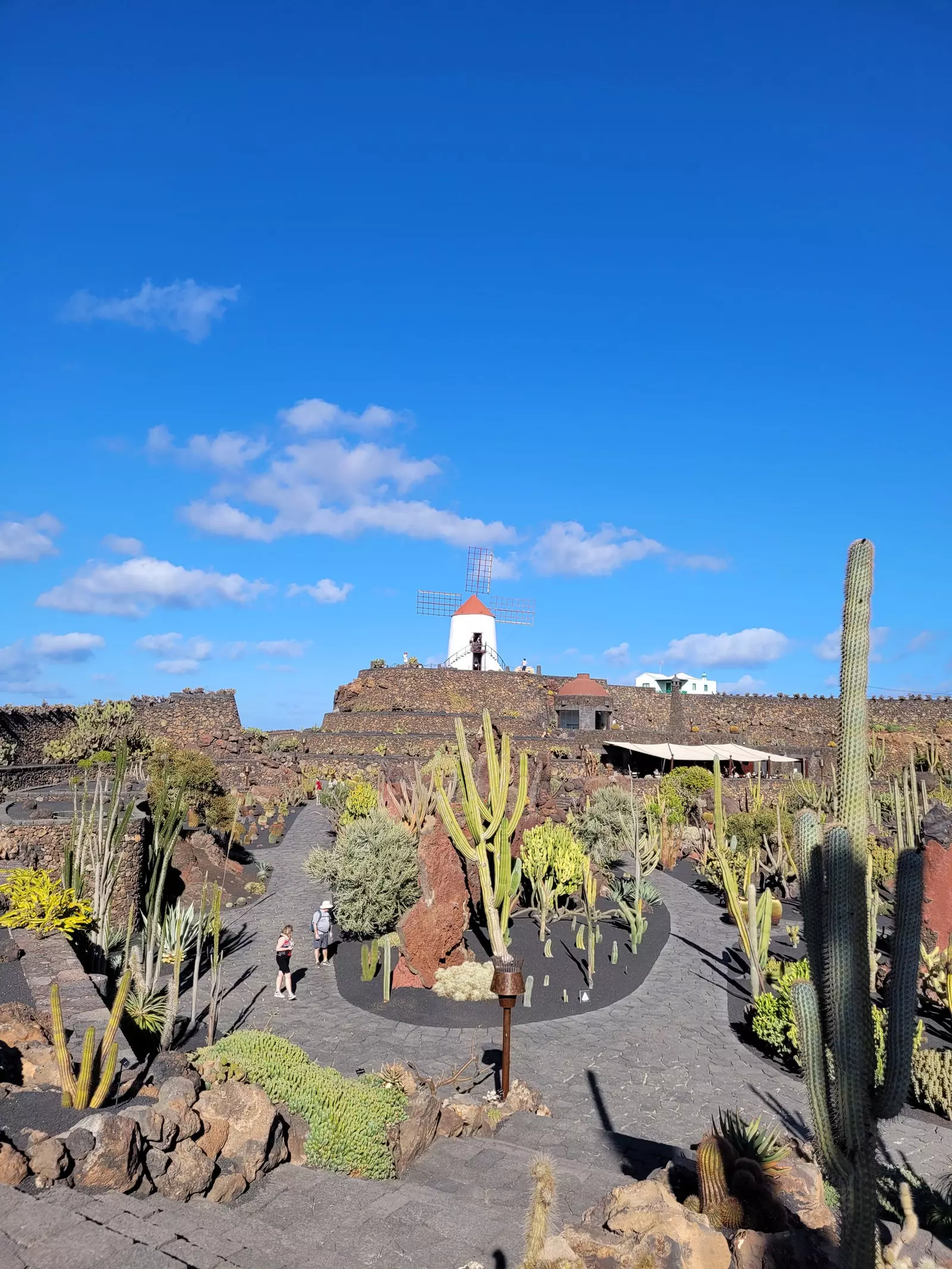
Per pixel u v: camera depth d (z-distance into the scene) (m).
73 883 15.62
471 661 77.88
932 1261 5.38
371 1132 7.73
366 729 61.72
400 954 18.45
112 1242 4.71
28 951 12.11
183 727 54.69
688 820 40.69
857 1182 4.34
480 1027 14.88
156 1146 6.21
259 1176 6.88
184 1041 13.44
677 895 27.77
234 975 17.80
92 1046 6.71
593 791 39.72
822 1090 4.57
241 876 26.97
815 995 4.65
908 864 4.49
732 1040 14.51
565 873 22.62
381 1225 6.11
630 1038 14.53
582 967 18.92
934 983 15.74
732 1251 5.26
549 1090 12.18
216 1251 5.05
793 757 54.50
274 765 51.34
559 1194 7.34
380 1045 13.79
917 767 48.41
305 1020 15.00
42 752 40.81
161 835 15.52
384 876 19.83
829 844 4.54
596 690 68.25
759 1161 6.49
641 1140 9.46
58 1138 5.81
